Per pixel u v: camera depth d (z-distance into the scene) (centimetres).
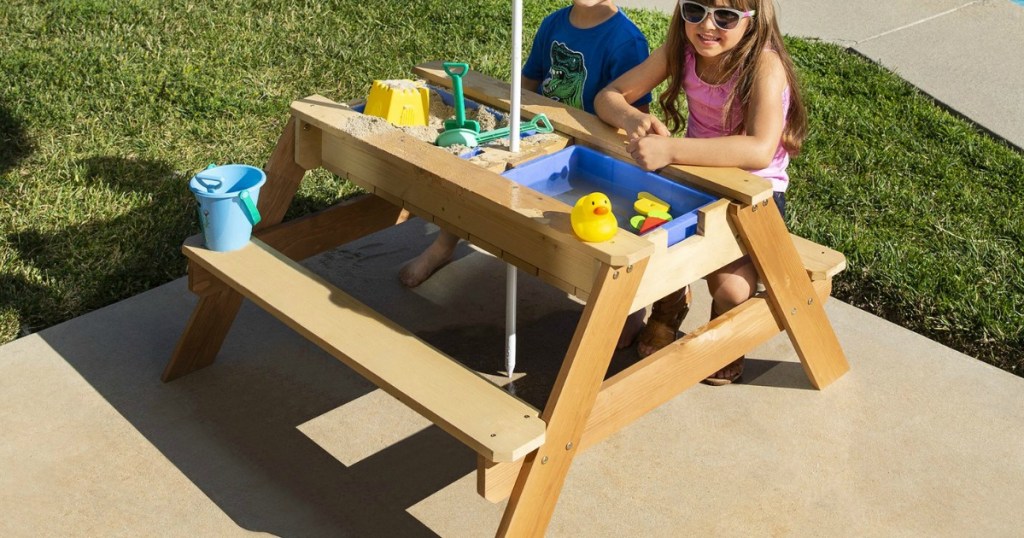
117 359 304
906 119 458
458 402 216
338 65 485
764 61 272
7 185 383
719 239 250
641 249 211
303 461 267
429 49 505
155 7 534
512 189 235
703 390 296
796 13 589
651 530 246
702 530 246
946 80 501
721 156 259
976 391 296
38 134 418
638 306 235
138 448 270
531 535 226
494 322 325
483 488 212
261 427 279
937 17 583
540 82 348
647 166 257
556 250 228
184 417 282
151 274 343
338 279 345
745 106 277
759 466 267
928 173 413
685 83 293
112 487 257
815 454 271
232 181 280
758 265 262
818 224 373
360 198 315
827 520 250
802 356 287
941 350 313
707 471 265
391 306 331
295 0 548
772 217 255
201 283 280
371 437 277
